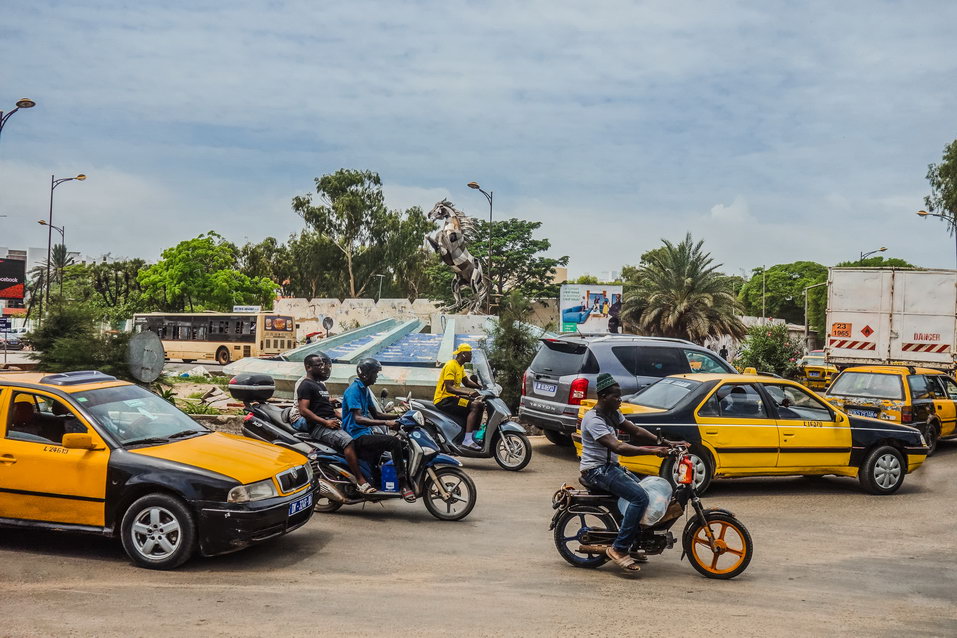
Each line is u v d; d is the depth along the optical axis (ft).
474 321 136.05
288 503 22.06
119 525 21.48
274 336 142.20
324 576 20.71
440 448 28.09
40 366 54.60
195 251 222.69
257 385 29.30
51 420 22.41
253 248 296.30
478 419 39.06
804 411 34.86
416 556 23.02
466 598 19.03
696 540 21.61
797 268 314.35
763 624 17.56
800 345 104.99
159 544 21.08
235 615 17.35
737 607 18.84
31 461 21.79
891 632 17.29
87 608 17.70
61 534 24.67
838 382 50.98
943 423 49.57
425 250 266.77
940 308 58.39
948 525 29.45
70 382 23.27
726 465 33.12
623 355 41.81
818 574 22.27
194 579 20.18
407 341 87.35
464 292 156.46
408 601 18.69
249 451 23.17
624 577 21.33
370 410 28.68
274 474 22.12
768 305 314.96
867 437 34.99
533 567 22.13
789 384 34.86
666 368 42.14
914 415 46.57
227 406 55.11
